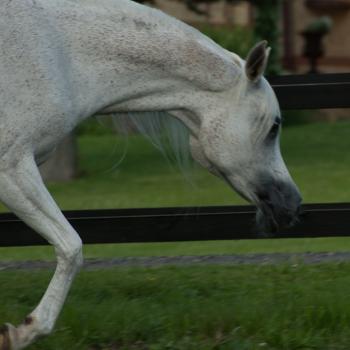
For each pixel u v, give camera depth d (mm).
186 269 13852
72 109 9742
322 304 11180
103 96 9914
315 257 15023
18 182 9516
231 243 20078
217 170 10391
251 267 13906
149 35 9961
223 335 10484
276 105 10219
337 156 33562
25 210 9555
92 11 9867
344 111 44219
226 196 25156
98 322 10594
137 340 10445
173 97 10094
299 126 41406
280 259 14859
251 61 9906
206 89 10086
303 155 34000
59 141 9805
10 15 9461
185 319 10672
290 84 13305
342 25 49344
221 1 39156
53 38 9625
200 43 10062
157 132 10406
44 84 9516
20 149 9508
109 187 28719
